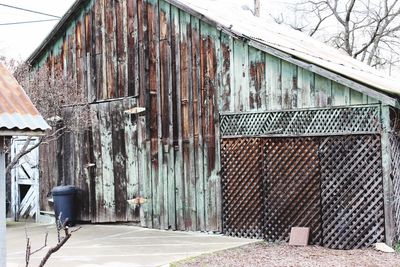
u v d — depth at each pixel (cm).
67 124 1251
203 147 1065
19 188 1388
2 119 551
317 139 931
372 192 880
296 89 952
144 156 1152
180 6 1090
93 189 1236
